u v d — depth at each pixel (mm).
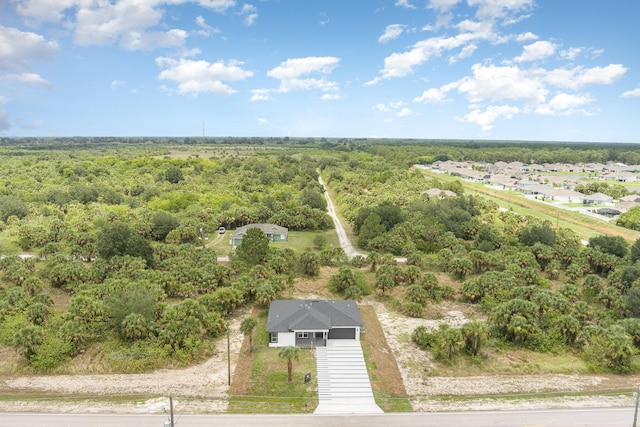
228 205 116062
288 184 160000
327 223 108438
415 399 41156
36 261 76250
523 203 143125
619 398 41531
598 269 76875
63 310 56938
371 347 50250
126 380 43188
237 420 36844
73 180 149125
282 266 68688
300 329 49281
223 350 49531
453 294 65625
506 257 76125
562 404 40344
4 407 38125
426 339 51156
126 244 70875
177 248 77625
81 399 39719
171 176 159625
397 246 86438
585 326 50969
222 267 66500
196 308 50438
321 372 45000
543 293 55156
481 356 48531
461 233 97125
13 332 47312
